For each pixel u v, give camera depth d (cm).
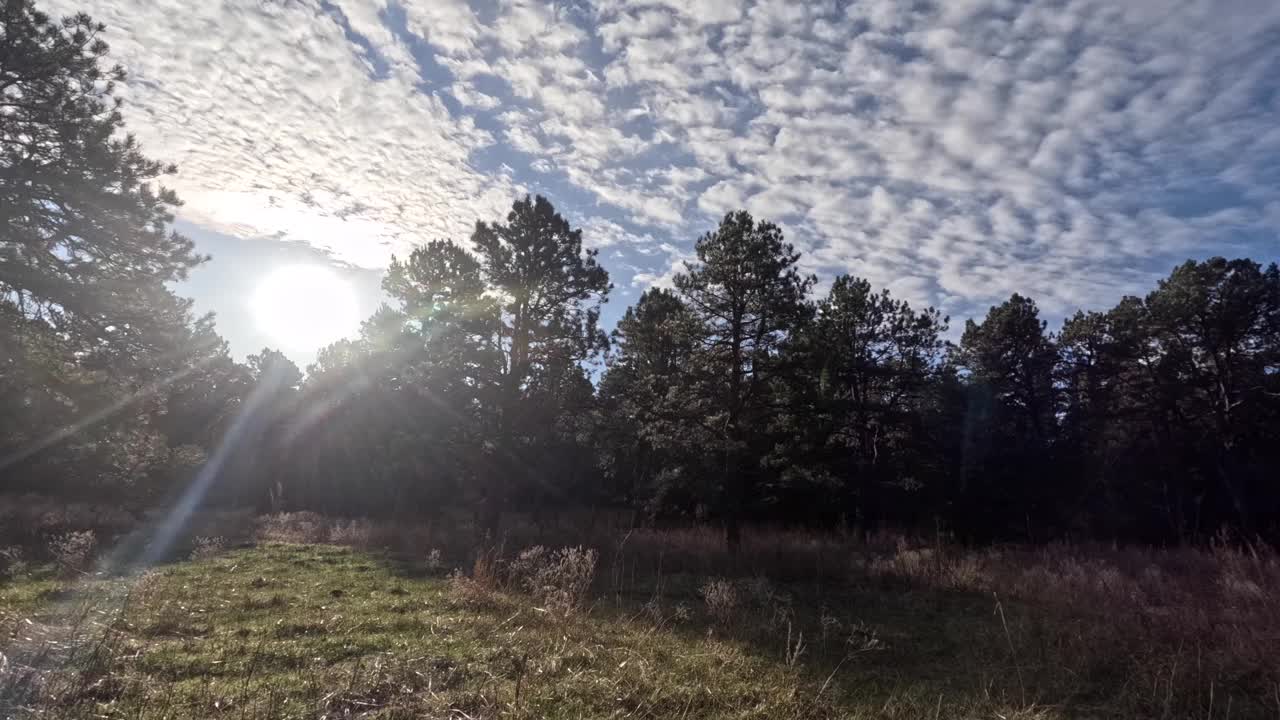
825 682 621
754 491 2498
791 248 2200
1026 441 3594
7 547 1545
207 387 2130
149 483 2569
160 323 1773
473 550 1597
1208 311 3594
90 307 1641
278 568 1432
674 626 892
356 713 508
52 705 480
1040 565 1543
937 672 750
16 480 2539
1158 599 1162
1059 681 700
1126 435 3959
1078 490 3562
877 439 3195
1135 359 3878
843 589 1385
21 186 1515
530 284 2417
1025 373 4006
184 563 1484
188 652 664
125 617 799
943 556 1581
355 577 1302
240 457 4478
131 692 531
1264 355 3506
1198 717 597
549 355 2433
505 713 507
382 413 3048
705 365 2169
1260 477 3422
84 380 1744
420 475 2961
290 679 583
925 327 3125
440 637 759
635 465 2958
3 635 633
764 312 2130
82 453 1883
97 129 1584
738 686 621
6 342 1576
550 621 827
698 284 2161
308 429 4278
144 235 1652
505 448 2291
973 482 3306
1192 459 3678
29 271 1560
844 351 2903
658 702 567
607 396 2522
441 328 2477
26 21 1521
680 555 1798
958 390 3553
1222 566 1366
